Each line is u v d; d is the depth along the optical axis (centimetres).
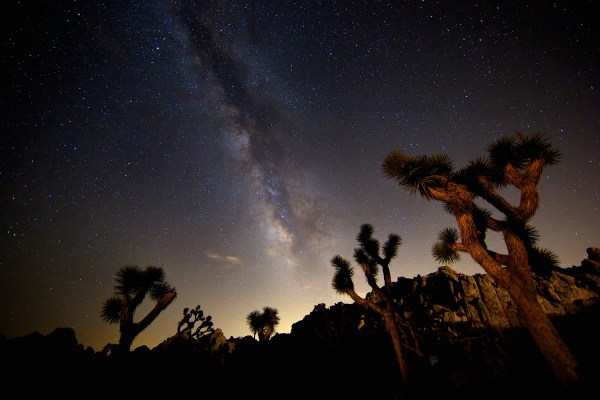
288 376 1048
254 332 1443
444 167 793
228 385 1052
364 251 1045
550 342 505
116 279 913
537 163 679
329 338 1155
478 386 550
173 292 952
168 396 913
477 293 1090
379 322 1157
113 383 773
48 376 763
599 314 683
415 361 802
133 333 842
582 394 430
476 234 670
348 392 833
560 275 1055
